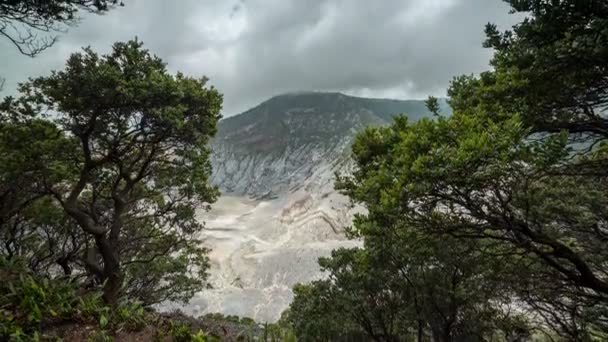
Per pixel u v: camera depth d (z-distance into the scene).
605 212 8.94
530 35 6.41
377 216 8.00
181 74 12.84
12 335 5.47
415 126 7.98
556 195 8.75
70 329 6.41
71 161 13.29
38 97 11.47
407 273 16.05
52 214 15.21
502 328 15.87
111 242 12.55
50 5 7.56
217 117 13.49
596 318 10.02
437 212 7.87
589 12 5.73
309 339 20.08
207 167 16.45
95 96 10.86
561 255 7.03
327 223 126.38
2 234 15.38
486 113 7.53
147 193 16.20
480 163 6.11
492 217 6.96
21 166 11.25
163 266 18.62
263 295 84.50
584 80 6.75
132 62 11.80
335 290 19.50
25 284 7.00
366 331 20.69
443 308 16.56
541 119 7.57
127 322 7.07
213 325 9.09
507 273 9.23
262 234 134.38
